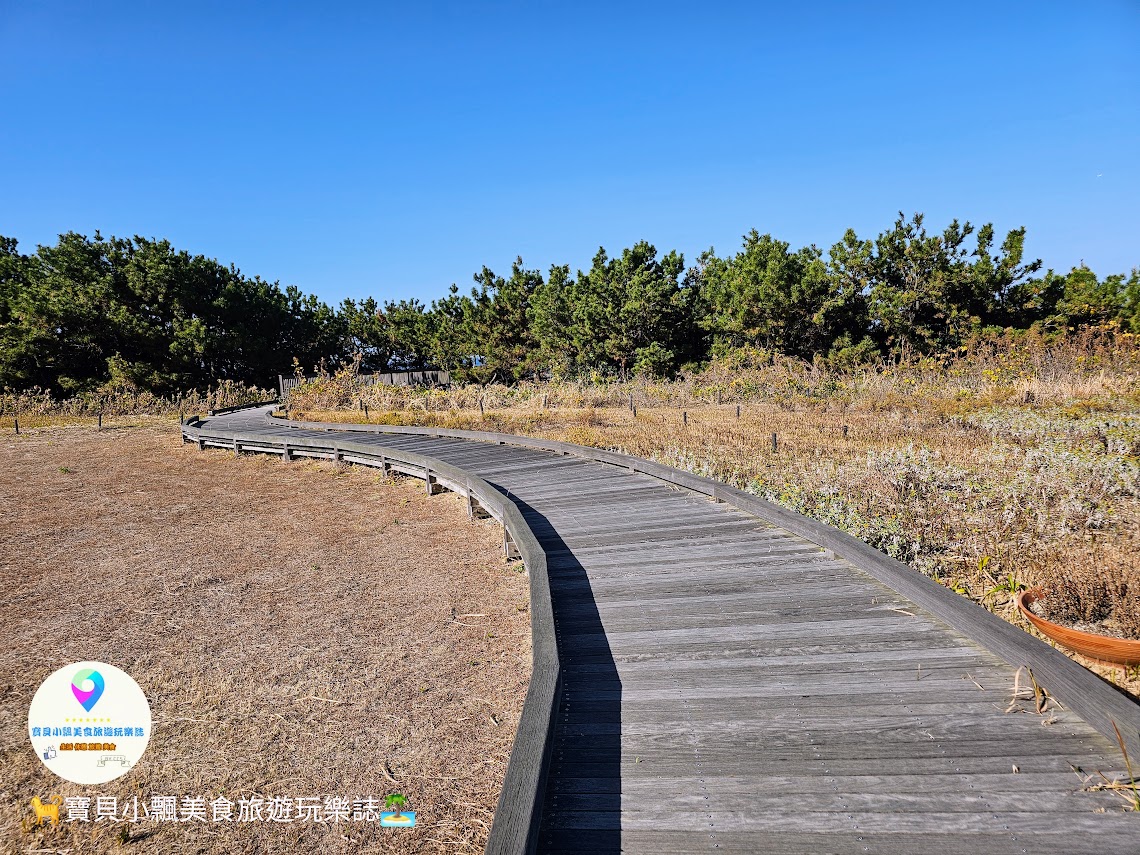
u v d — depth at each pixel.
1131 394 12.70
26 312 30.42
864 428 12.17
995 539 5.51
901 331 25.39
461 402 22.42
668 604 4.67
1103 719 2.81
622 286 29.09
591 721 3.32
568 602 4.86
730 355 26.06
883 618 4.17
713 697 3.45
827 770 2.80
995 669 3.47
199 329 33.06
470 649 5.35
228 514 10.54
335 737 4.25
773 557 5.43
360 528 9.27
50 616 6.46
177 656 5.50
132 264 33.69
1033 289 24.33
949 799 2.57
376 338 46.69
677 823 2.58
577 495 8.31
